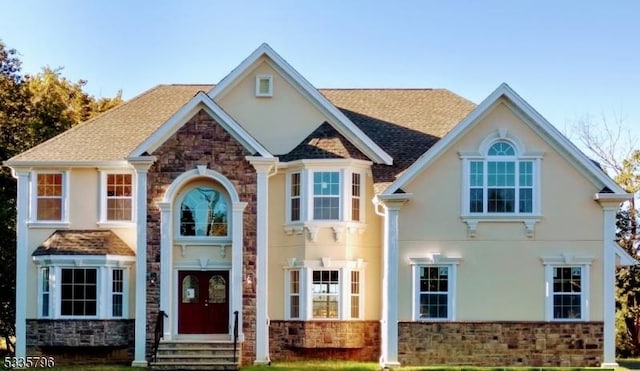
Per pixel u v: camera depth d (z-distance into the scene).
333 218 31.33
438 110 36.56
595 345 29.66
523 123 30.23
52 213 32.97
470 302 29.84
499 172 30.22
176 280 31.48
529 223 29.94
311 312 31.20
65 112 46.56
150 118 35.31
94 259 31.56
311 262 31.14
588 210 30.06
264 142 33.28
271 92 33.44
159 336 29.73
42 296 32.31
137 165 30.77
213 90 33.25
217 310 31.78
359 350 31.36
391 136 34.44
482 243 30.02
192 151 30.94
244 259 30.67
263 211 30.81
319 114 33.34
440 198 30.11
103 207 32.88
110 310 31.77
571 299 29.92
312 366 29.47
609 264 29.84
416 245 29.98
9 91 44.53
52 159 32.88
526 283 29.91
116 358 32.03
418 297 29.83
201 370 28.88
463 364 29.61
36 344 31.89
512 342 29.66
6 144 43.78
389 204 29.98
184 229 31.62
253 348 30.38
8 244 41.59
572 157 30.08
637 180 47.50
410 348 29.62
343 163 31.19
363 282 31.59
